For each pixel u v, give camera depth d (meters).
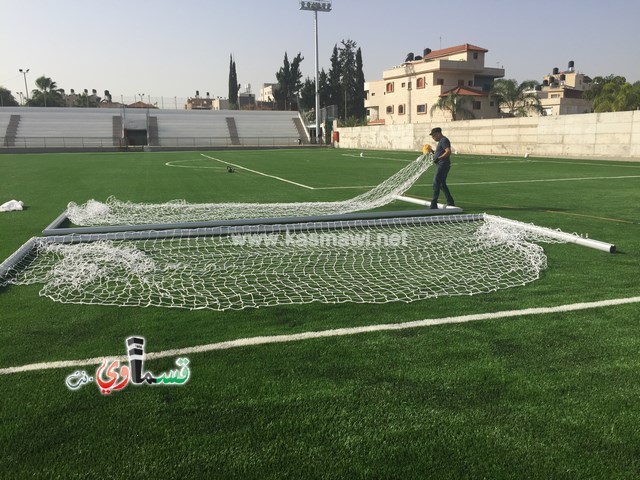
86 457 2.10
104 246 5.57
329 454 2.12
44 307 3.90
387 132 38.47
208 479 1.97
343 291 4.32
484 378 2.75
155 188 12.83
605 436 2.26
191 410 2.43
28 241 5.87
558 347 3.15
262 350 3.09
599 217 8.12
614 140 22.92
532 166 19.56
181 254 5.71
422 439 2.23
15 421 2.34
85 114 48.56
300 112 57.41
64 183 14.07
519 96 42.91
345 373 2.80
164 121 50.06
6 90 68.81
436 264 5.26
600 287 4.39
